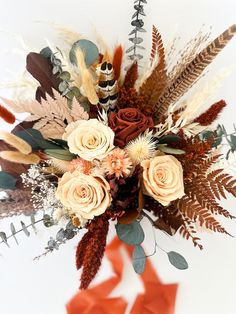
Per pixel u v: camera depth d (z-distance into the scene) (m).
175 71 0.33
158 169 0.30
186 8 0.37
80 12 0.37
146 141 0.31
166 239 0.39
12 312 0.40
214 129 0.35
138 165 0.32
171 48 0.35
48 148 0.33
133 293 0.40
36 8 0.36
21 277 0.40
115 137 0.31
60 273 0.40
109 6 0.37
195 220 0.33
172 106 0.32
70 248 0.39
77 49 0.31
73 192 0.30
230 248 0.40
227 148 0.38
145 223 0.39
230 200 0.40
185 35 0.37
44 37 0.37
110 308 0.39
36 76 0.33
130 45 0.37
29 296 0.40
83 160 0.31
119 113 0.31
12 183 0.33
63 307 0.40
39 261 0.40
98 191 0.30
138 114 0.32
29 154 0.33
